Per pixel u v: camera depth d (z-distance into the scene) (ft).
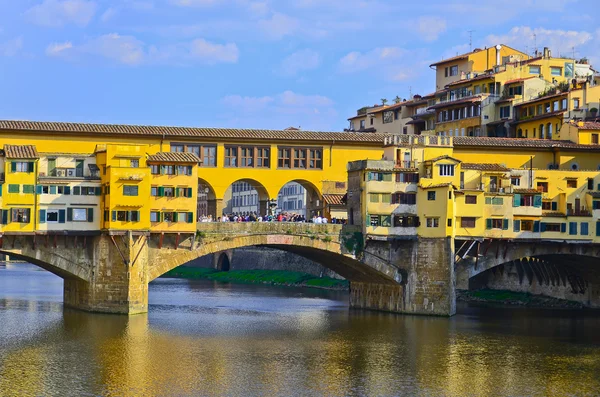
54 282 579.48
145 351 298.15
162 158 363.56
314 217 402.11
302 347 313.32
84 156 362.53
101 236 362.12
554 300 459.73
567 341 335.67
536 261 470.39
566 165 437.58
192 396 245.65
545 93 498.69
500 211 402.52
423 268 394.32
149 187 357.20
